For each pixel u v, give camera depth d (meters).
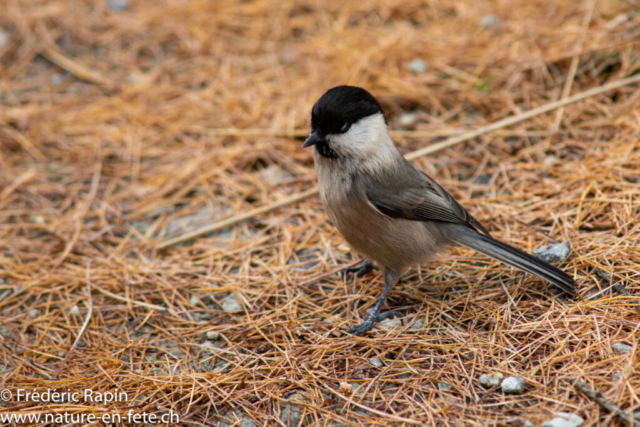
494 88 9.10
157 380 5.19
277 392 4.99
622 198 6.65
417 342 5.37
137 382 5.23
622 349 4.77
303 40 10.84
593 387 4.48
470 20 10.47
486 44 9.79
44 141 9.24
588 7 9.91
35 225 7.66
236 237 7.41
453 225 6.05
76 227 7.66
